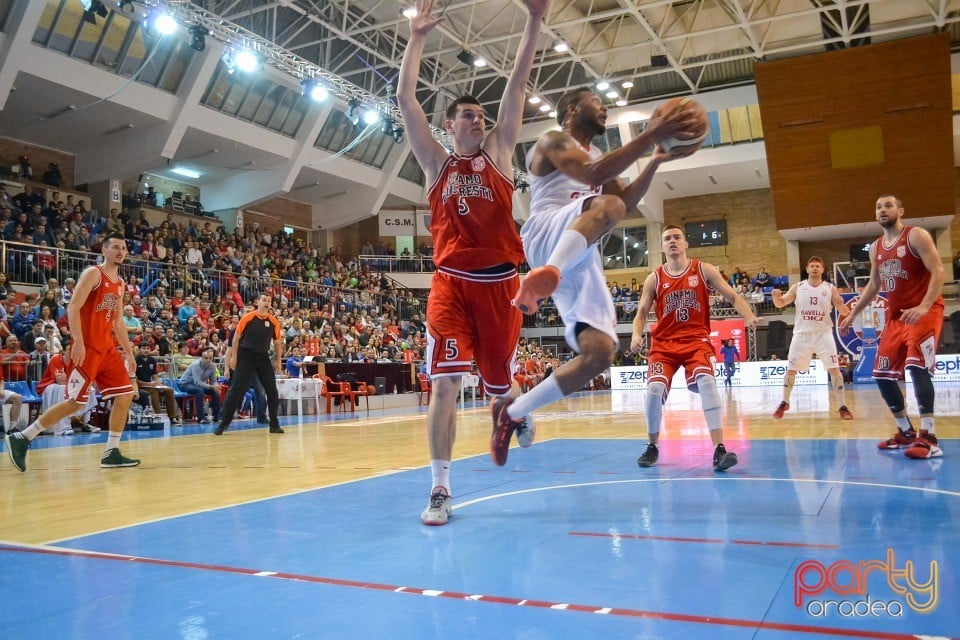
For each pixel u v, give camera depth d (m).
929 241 4.95
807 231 28.31
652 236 33.75
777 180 26.62
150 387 11.81
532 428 3.67
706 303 4.98
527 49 3.36
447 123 3.42
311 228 30.77
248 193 25.91
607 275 34.53
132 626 1.82
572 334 3.04
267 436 9.00
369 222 32.62
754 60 25.47
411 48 3.42
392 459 5.92
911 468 4.35
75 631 1.79
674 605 1.88
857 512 3.05
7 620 1.88
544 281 2.41
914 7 22.22
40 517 3.45
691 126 2.38
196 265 19.77
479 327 3.44
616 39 23.16
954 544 2.46
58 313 13.51
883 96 23.66
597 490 3.89
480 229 3.34
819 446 5.72
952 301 26.09
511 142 3.46
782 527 2.80
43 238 16.52
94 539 2.89
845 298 21.78
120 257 5.72
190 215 24.95
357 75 23.72
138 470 5.47
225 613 1.90
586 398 19.34
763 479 4.09
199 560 2.50
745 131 27.72
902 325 5.18
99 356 5.62
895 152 24.67
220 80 21.45
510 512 3.33
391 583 2.17
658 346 5.05
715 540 2.62
